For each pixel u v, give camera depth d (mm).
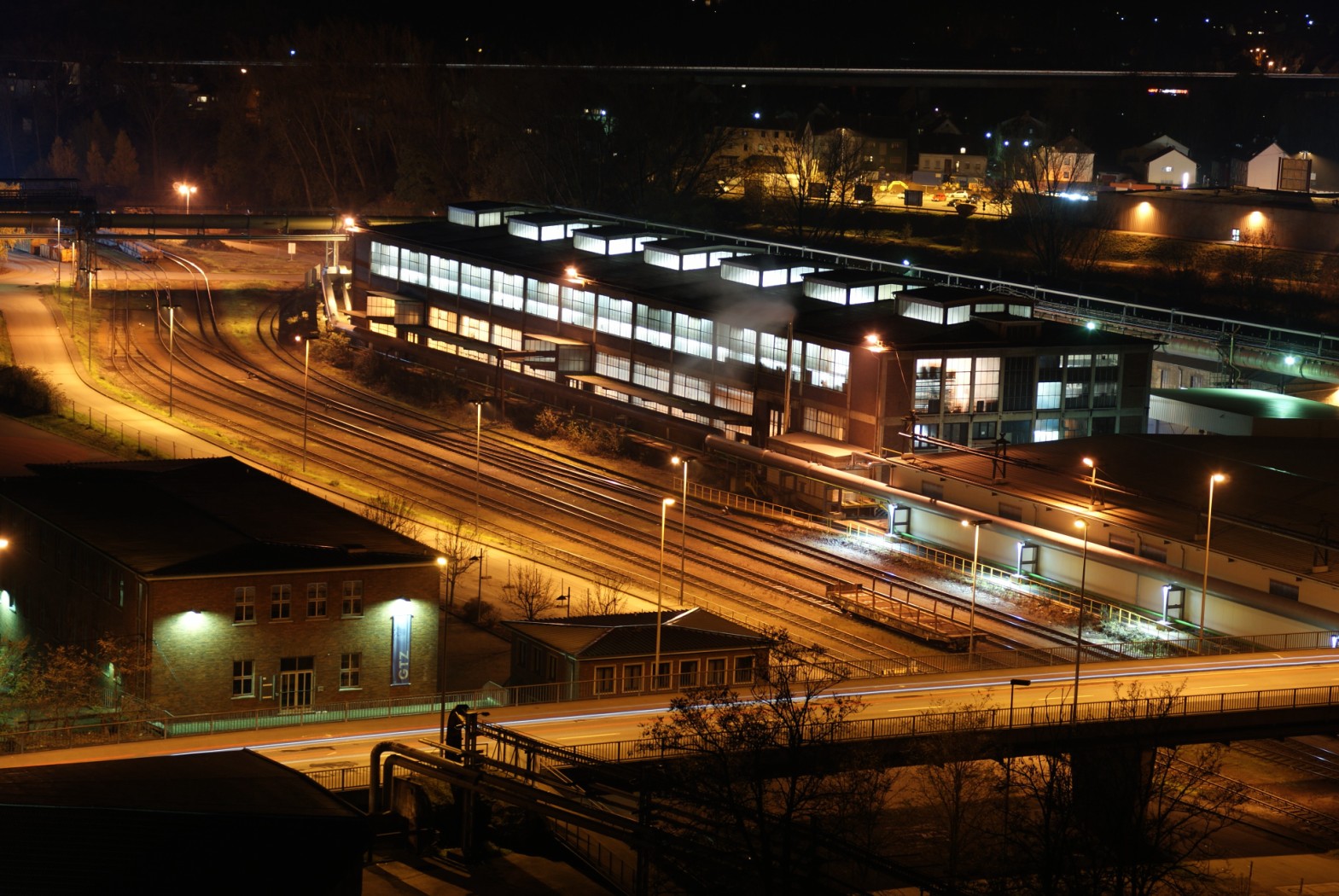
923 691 82375
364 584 88250
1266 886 75500
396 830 66688
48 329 189125
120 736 76688
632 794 68500
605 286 165500
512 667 92312
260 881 53031
